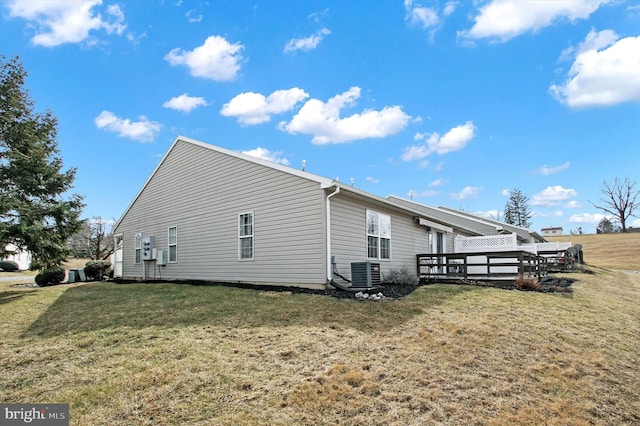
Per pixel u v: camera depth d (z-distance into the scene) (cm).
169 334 584
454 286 1054
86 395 402
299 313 688
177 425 349
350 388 416
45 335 605
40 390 416
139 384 420
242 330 595
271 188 1086
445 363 493
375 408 383
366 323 633
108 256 2966
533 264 1341
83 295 996
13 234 1294
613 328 712
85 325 654
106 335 589
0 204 1252
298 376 439
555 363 527
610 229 6856
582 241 4972
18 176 1416
